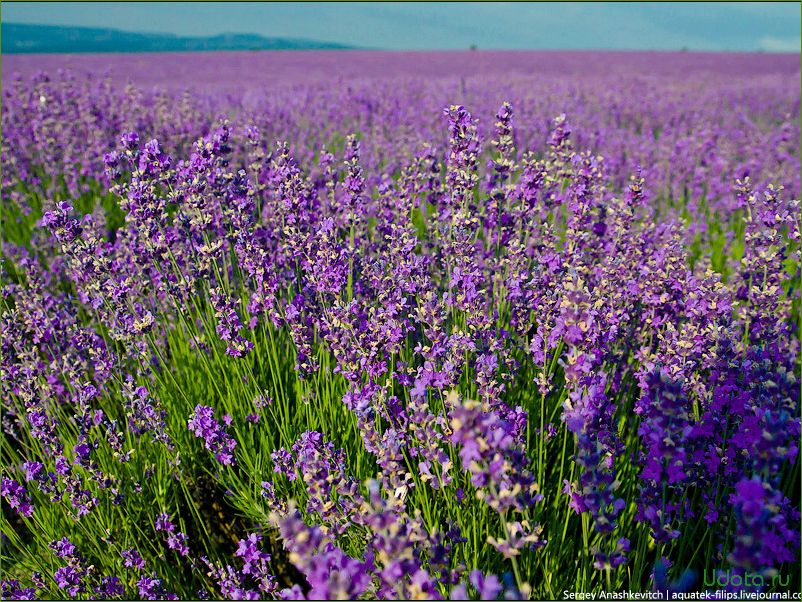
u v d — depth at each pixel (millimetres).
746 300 3523
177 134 7047
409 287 2855
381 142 7133
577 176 3244
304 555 1462
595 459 1891
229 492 2938
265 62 34094
